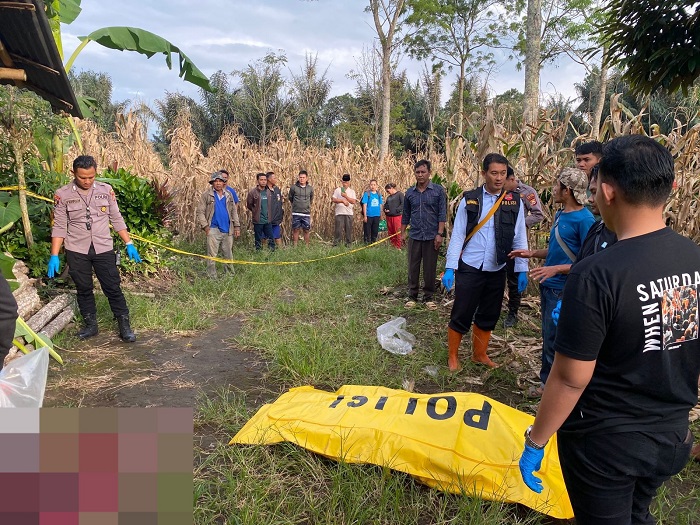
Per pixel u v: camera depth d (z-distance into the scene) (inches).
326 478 110.5
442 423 115.1
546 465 104.7
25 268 237.9
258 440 120.8
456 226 167.8
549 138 245.6
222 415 137.6
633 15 150.9
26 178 251.3
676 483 114.4
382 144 780.0
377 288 290.7
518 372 173.8
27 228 240.2
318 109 1254.9
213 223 311.6
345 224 484.1
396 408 123.2
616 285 58.8
